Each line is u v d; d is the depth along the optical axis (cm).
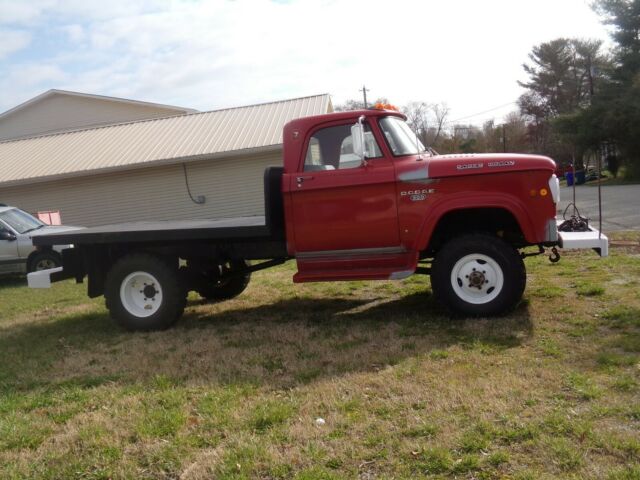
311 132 625
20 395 484
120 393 466
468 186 577
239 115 2022
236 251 692
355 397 416
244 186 1764
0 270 1235
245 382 466
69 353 608
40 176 1792
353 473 317
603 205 1795
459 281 595
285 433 368
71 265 729
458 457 324
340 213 610
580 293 661
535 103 5994
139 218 1828
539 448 325
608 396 384
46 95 2802
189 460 345
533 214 568
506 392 400
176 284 671
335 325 630
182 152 1747
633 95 3152
